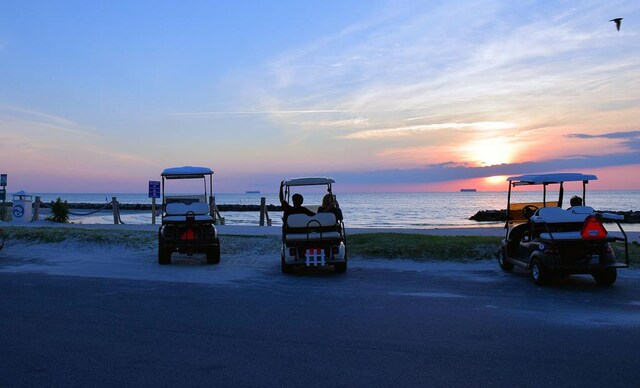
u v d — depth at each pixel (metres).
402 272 12.83
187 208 14.62
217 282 11.43
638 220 41.53
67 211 29.25
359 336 7.00
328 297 9.72
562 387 5.16
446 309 8.67
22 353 6.25
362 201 107.81
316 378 5.41
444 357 6.09
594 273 10.78
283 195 13.82
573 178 11.95
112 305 8.96
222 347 6.50
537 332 7.18
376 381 5.33
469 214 53.28
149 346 6.54
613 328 7.39
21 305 8.93
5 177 26.02
